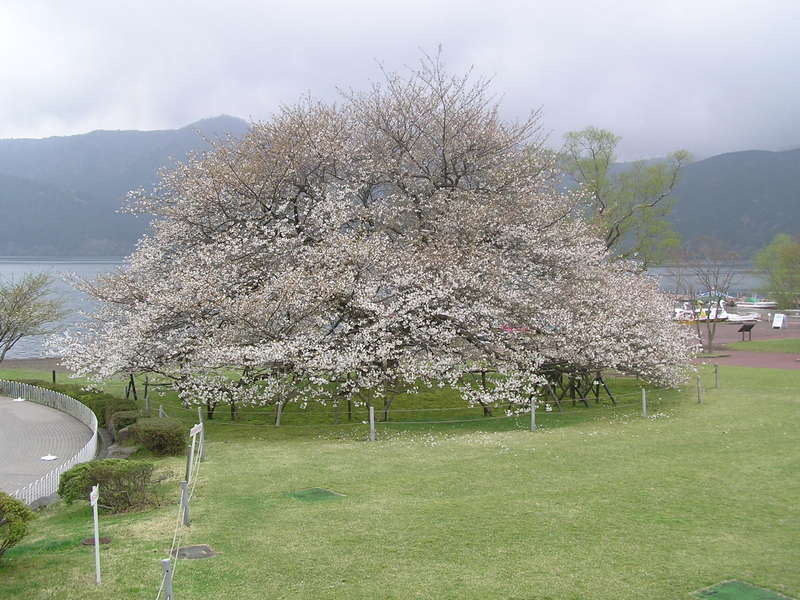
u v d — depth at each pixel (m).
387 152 21.22
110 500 10.08
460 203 19.00
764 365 29.03
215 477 11.80
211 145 25.62
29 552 8.18
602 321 18.52
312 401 20.16
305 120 21.20
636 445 13.91
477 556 7.88
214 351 15.70
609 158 41.50
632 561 7.68
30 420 19.97
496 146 21.09
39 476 13.57
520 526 8.91
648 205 41.34
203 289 16.91
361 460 12.98
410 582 7.16
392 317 16.72
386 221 20.34
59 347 17.80
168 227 20.86
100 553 8.09
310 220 19.52
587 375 20.23
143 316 16.70
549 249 19.38
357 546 8.24
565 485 10.91
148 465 10.30
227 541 8.46
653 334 19.80
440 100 20.94
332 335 17.23
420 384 22.09
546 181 22.92
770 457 12.64
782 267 53.12
